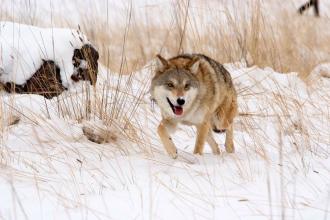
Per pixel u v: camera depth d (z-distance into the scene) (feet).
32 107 75.72
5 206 50.34
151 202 47.83
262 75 102.58
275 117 84.38
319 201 50.88
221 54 112.16
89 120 74.95
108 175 59.00
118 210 49.16
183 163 63.21
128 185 55.98
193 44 110.42
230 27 115.85
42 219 47.37
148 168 61.77
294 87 99.91
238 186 55.67
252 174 59.57
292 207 49.47
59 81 82.43
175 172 60.59
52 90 81.82
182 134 81.51
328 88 103.50
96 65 88.02
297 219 46.75
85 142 70.13
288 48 122.21
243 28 113.39
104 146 69.10
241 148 75.10
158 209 49.34
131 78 90.84
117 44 128.57
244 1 134.31
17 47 80.69
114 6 158.20
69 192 53.67
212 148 73.15
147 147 69.92
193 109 69.36
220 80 72.84
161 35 130.93
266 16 138.41
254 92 94.43
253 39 111.75
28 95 78.23
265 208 49.42
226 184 56.39
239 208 49.49
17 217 47.80
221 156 69.36
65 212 48.73
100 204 50.55
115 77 96.32
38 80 80.89
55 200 51.67
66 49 83.20
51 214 48.42
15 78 79.77
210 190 54.49
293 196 52.29
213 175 59.31
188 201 51.08
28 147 66.28
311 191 54.03
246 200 51.06
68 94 82.07
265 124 82.53
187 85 67.31
